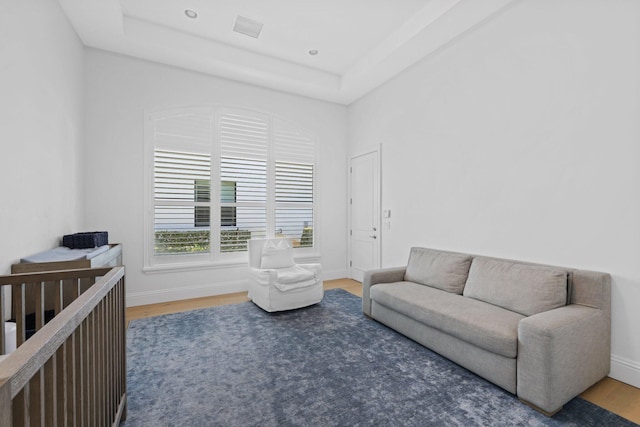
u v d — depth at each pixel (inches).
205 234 161.9
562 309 78.5
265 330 114.5
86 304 40.3
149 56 143.9
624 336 79.9
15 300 56.7
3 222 73.5
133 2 118.6
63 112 110.7
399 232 161.6
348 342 104.1
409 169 154.8
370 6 120.1
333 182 201.8
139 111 146.3
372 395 74.1
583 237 88.5
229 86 167.6
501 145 111.0
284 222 185.3
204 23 132.6
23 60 82.8
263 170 177.9
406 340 105.9
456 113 129.0
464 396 73.8
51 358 31.3
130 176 144.6
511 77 107.7
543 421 64.9
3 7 73.8
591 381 75.1
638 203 78.0
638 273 77.9
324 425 63.9
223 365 88.4
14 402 24.7
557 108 94.6
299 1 117.6
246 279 171.3
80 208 130.1
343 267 205.5
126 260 143.8
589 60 87.2
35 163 89.6
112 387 57.9
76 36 125.4
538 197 99.7
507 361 74.2
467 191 124.3
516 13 105.9
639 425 63.7
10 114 76.6
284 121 184.5
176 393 74.9
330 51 154.7
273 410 68.6
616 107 81.9
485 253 116.8
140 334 110.6
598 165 85.4
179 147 155.5
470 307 93.1
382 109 173.9
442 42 131.0
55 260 80.7
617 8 81.6
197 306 144.0
